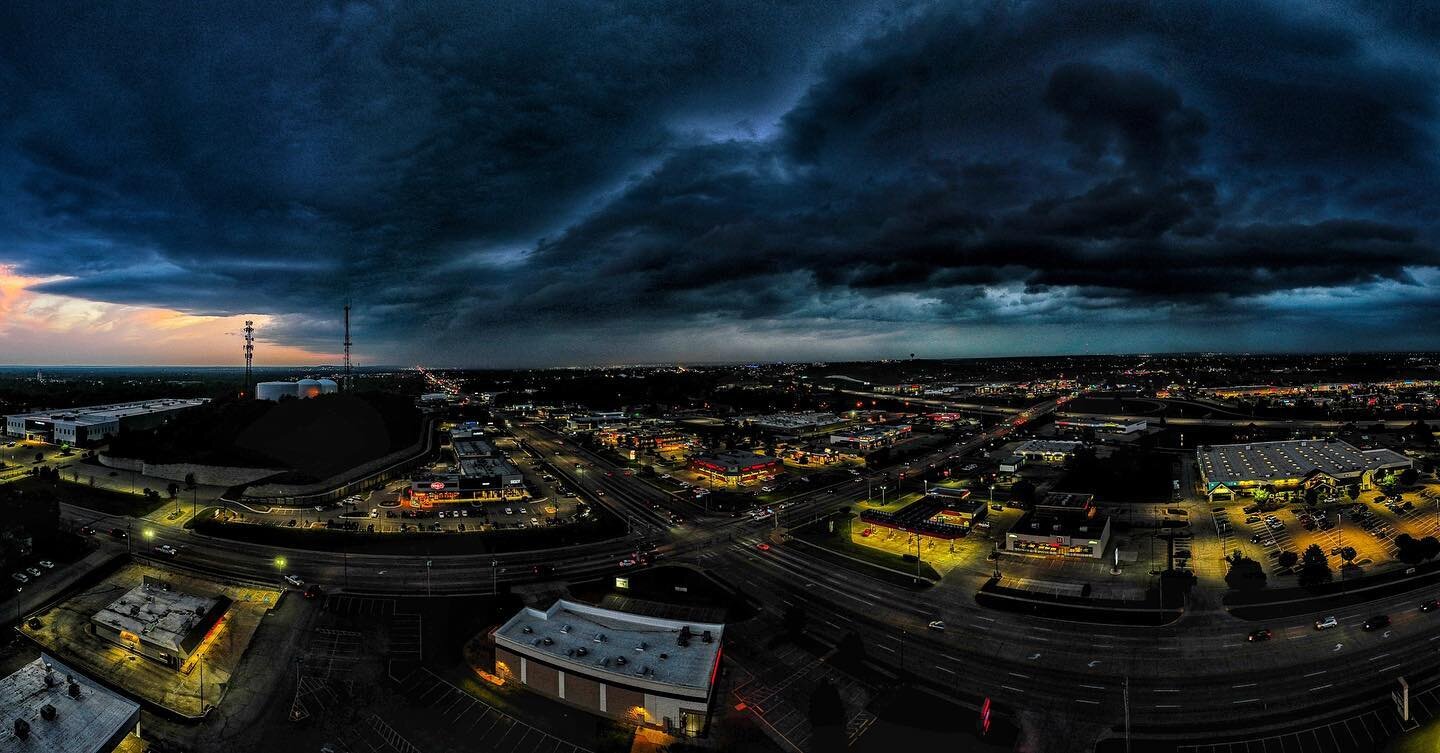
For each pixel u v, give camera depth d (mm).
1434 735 71188
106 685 85062
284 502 168125
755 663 90688
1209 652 91000
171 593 105688
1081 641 95375
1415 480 177750
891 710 79750
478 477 182125
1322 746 70500
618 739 75250
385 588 115188
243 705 81562
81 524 146500
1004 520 157250
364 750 73312
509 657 87250
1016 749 72062
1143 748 71500
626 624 92438
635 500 180125
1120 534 144750
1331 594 107438
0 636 96875
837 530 149750
